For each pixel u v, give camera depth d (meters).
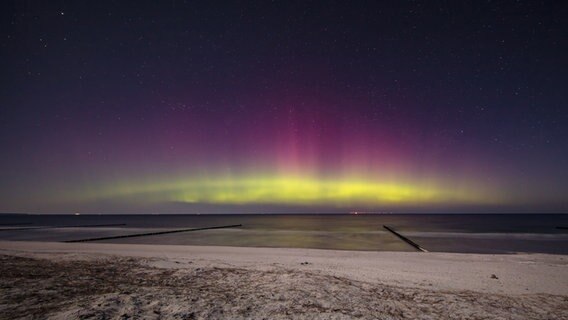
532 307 7.34
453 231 41.44
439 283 9.98
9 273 9.34
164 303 6.38
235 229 46.88
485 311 6.84
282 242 26.83
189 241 27.47
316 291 7.88
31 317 5.34
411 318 6.19
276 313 6.10
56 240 27.67
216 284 8.66
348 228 50.53
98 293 7.30
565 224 67.31
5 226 55.28
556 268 12.87
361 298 7.45
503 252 20.09
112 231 40.31
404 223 74.69
